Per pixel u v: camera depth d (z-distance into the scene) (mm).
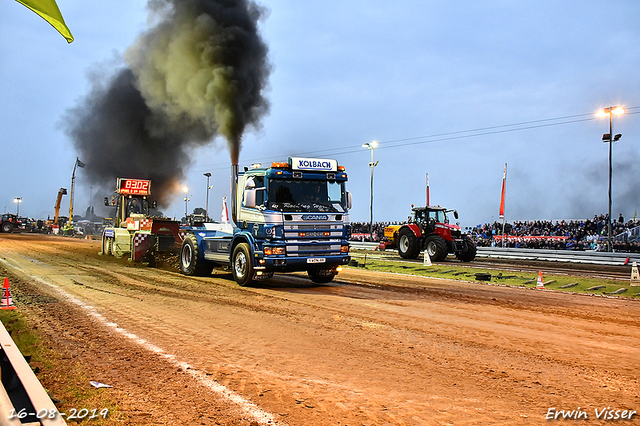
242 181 12180
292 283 12664
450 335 6691
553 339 6547
